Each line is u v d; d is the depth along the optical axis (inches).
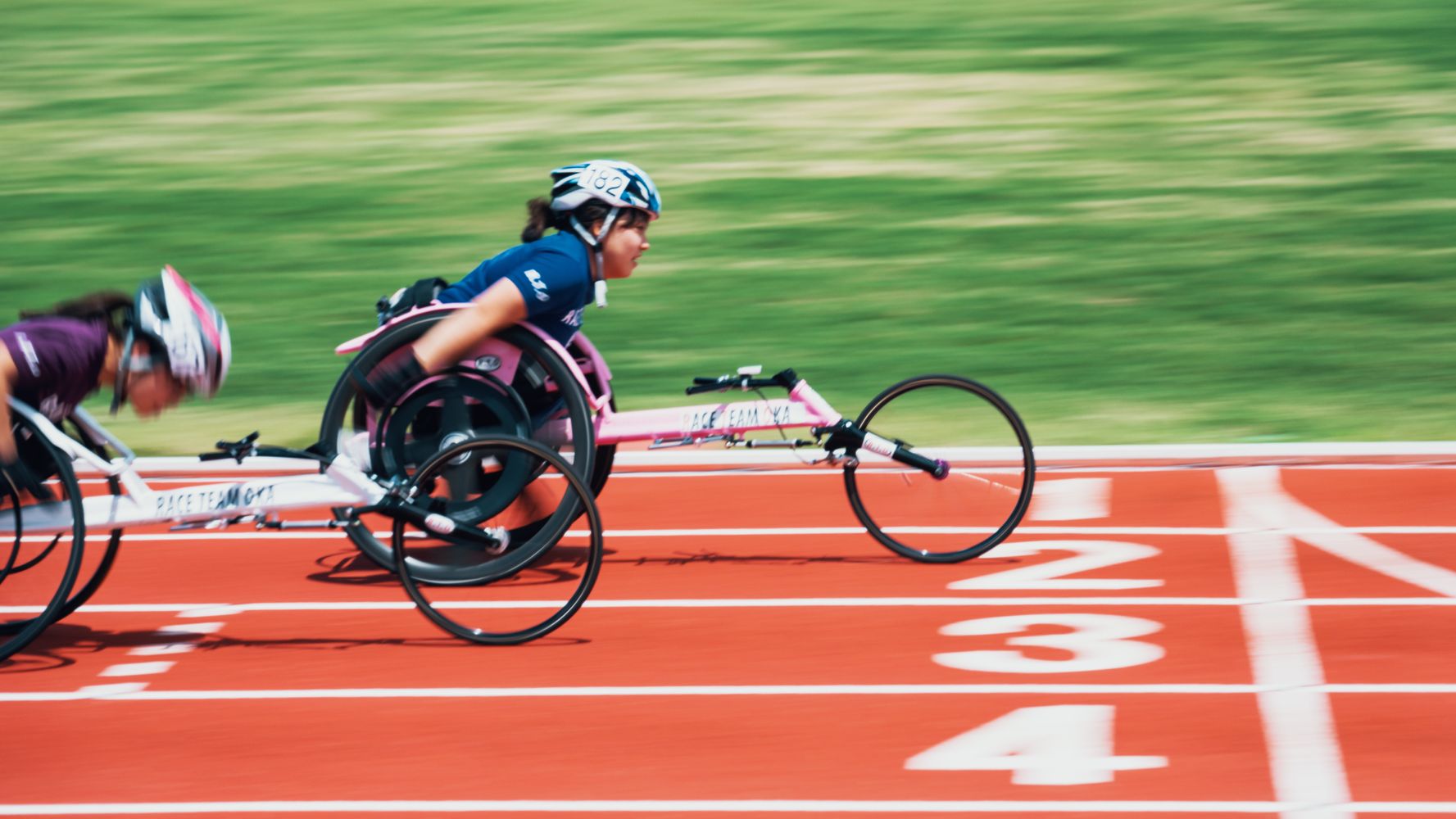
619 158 853.8
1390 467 441.7
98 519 322.0
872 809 250.1
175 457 482.0
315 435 502.6
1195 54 994.1
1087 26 1060.5
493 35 1086.4
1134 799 250.8
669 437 370.9
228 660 319.9
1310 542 380.2
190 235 754.8
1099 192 784.9
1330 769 259.4
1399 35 1006.4
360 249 730.8
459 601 353.1
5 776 267.6
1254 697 288.8
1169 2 1099.3
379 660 318.0
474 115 930.7
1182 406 513.0
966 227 743.1
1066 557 374.9
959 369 563.2
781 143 869.8
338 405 370.3
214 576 375.2
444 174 834.2
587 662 315.0
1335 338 587.8
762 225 753.0
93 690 305.0
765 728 280.8
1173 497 419.8
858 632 328.2
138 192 818.8
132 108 956.0
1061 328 610.2
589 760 269.7
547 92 967.0
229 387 560.4
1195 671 301.9
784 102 936.9
